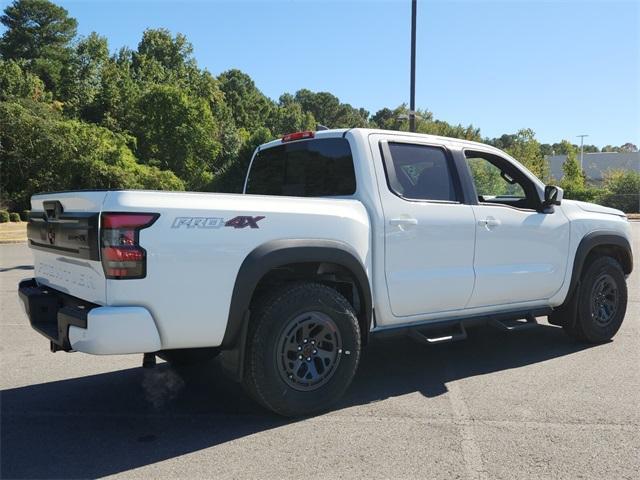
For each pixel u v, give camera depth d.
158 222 3.46
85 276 3.66
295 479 3.15
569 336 6.11
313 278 4.37
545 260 5.47
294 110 107.50
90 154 39.97
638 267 12.14
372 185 4.48
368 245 4.36
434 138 5.02
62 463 3.37
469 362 5.44
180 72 81.38
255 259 3.75
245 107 97.62
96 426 3.93
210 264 3.62
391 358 5.62
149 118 57.09
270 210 3.89
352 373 4.20
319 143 4.94
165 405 4.33
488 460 3.37
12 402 4.40
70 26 87.06
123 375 5.09
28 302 4.07
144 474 3.22
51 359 5.59
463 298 4.91
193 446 3.59
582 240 5.76
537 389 4.61
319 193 4.89
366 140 4.61
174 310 3.53
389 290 4.47
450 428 3.84
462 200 5.00
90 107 61.53
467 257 4.91
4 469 3.29
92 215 3.43
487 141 50.31
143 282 3.42
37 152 38.00
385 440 3.65
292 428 3.87
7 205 35.41
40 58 76.94
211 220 3.64
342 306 4.11
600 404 4.27
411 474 3.20
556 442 3.61
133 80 71.94
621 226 6.15
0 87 55.34
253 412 4.18
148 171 45.19
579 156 78.12
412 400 4.40
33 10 83.69
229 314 3.70
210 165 64.38
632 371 5.08
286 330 3.89
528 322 5.42
